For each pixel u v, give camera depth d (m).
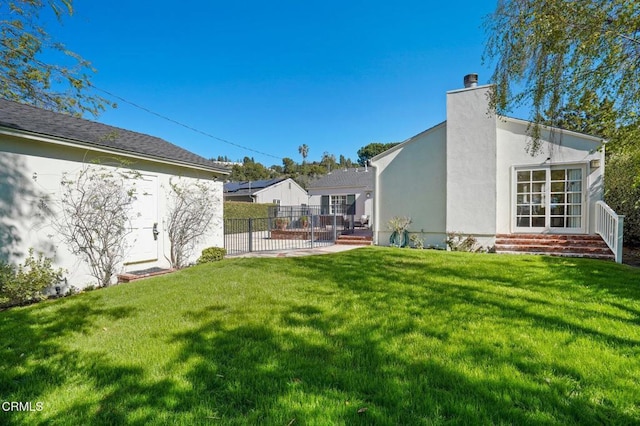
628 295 4.00
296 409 1.87
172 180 8.26
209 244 9.46
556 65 5.34
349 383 2.12
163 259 7.98
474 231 9.22
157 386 2.16
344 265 6.55
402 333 2.93
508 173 9.30
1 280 4.66
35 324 3.52
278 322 3.32
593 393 1.94
